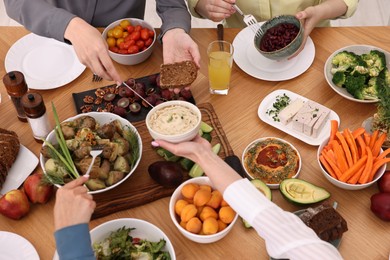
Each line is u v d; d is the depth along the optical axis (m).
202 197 1.29
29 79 1.75
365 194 1.42
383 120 1.46
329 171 1.42
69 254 1.05
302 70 1.76
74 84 1.76
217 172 1.18
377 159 1.40
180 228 1.27
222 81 1.65
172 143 1.29
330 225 1.26
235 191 1.12
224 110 1.66
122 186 1.45
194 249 1.31
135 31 1.82
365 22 3.30
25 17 1.73
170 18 1.85
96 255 1.23
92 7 2.00
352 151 1.43
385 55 1.73
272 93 1.69
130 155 1.46
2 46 1.89
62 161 1.37
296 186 1.38
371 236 1.32
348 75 1.67
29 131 1.61
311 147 1.54
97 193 1.42
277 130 1.60
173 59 1.74
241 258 1.29
